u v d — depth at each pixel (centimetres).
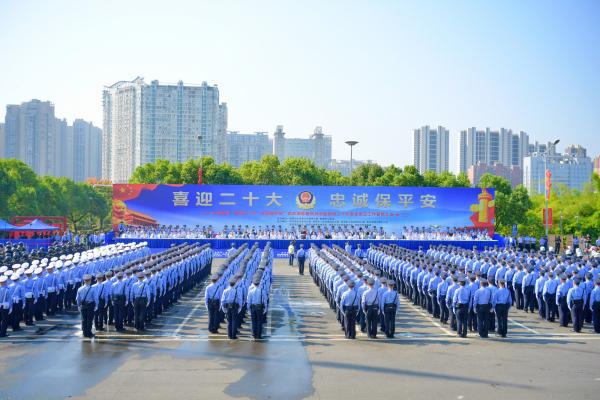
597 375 1572
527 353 1822
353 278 2275
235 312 2002
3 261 2933
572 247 5719
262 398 1369
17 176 7562
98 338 2003
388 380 1516
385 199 5928
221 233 5519
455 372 1595
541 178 18200
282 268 4584
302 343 1948
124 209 5822
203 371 1590
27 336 2028
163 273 2536
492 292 2078
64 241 5438
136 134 15675
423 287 2636
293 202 5888
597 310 2161
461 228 5844
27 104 17900
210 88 15900
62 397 1369
